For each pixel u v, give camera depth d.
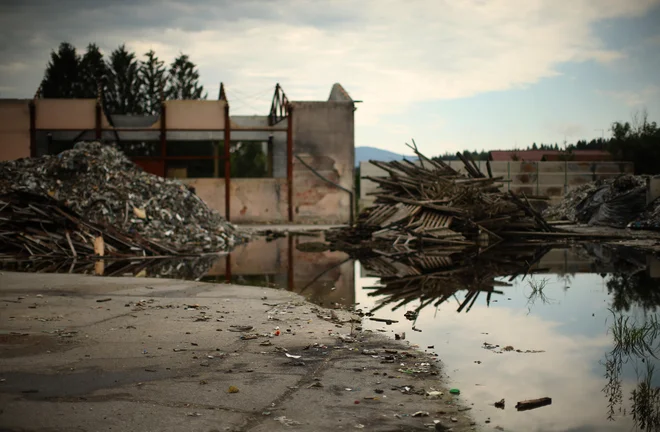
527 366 5.28
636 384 4.79
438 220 19.28
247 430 3.66
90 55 60.41
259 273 12.30
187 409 3.98
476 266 13.34
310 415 3.94
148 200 19.03
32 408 3.90
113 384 4.48
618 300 8.80
